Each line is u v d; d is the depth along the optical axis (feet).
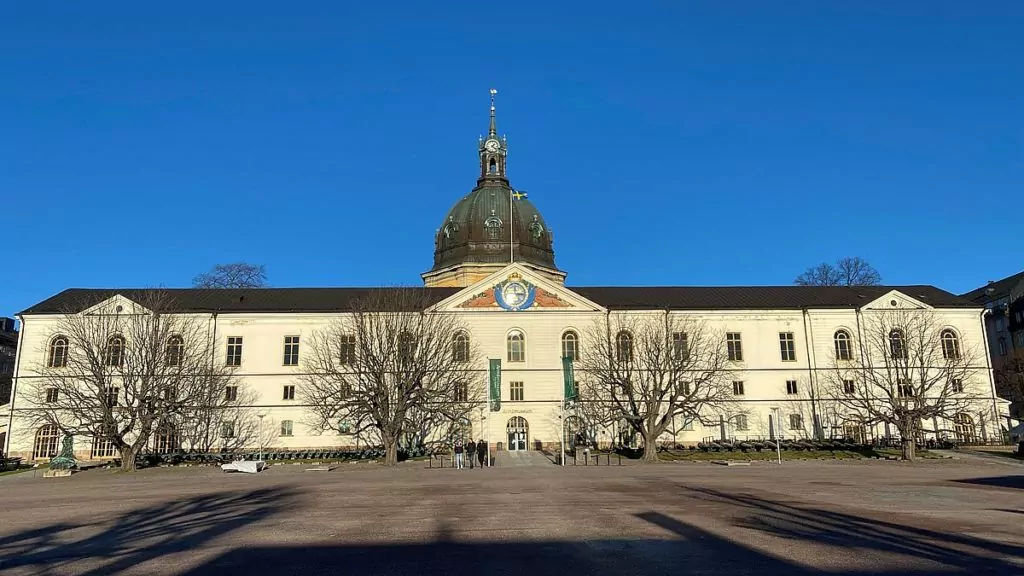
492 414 238.48
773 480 130.21
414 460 215.72
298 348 242.99
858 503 91.09
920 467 170.09
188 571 53.01
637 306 249.75
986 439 243.81
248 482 142.61
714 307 251.39
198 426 230.68
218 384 229.25
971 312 253.65
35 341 234.17
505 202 290.97
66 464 183.52
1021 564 51.65
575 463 194.80
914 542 61.00
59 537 71.92
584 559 55.16
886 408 241.55
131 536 71.36
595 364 230.48
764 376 248.52
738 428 245.04
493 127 312.71
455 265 278.87
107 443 229.66
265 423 237.25
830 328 252.01
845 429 244.42
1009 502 92.48
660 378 214.69
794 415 247.09
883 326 241.96
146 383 201.77
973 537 63.52
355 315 228.22
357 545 62.90
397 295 237.25
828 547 58.75
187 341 237.04
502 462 198.18
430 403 214.90
